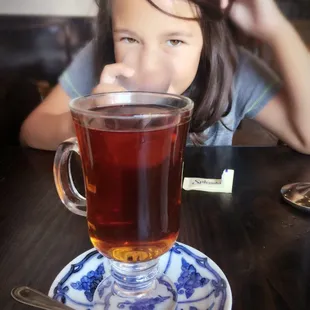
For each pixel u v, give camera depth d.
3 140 1.32
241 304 0.41
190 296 0.41
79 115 0.39
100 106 0.46
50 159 0.86
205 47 1.13
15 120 1.32
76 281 0.44
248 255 0.50
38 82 1.28
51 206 0.64
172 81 1.14
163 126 0.38
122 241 0.41
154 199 0.40
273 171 0.77
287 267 0.47
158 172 0.40
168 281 0.44
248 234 0.55
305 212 0.60
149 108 0.45
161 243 0.43
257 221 0.58
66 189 0.49
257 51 1.14
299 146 0.99
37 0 1.18
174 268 0.46
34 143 1.00
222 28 1.11
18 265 0.48
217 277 0.43
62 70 1.25
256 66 1.16
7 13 1.20
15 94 1.30
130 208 0.40
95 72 1.23
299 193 0.64
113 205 0.40
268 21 1.09
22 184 0.73
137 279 0.43
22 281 0.45
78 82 1.25
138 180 0.39
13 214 0.61
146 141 0.37
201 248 0.51
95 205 0.42
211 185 0.69
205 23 1.10
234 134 1.27
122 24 1.12
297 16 1.10
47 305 0.39
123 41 1.14
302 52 1.11
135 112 0.41
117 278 0.43
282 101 1.14
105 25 1.16
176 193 0.43
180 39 1.10
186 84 1.17
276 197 0.66
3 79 1.28
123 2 1.09
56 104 1.21
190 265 0.46
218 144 1.25
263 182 0.72
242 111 1.22
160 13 1.07
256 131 1.25
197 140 1.22
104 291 0.42
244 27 1.11
